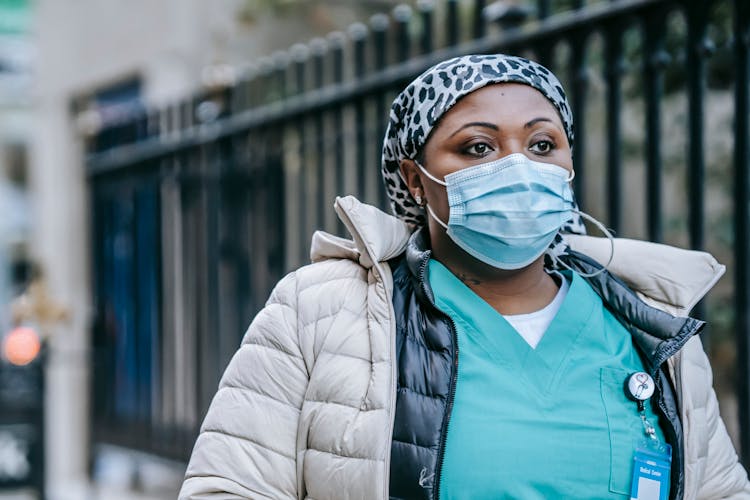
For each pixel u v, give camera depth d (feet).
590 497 7.34
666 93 21.07
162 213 24.48
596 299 7.97
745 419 12.42
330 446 7.31
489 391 7.39
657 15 13.24
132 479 25.98
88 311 26.91
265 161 21.08
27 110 40.50
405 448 7.22
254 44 27.76
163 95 28.14
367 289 7.73
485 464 7.21
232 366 7.88
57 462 29.45
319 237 8.13
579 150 14.28
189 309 24.09
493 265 7.64
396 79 17.20
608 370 7.63
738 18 12.39
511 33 15.12
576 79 14.32
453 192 7.56
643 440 7.56
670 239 24.17
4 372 23.38
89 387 26.07
